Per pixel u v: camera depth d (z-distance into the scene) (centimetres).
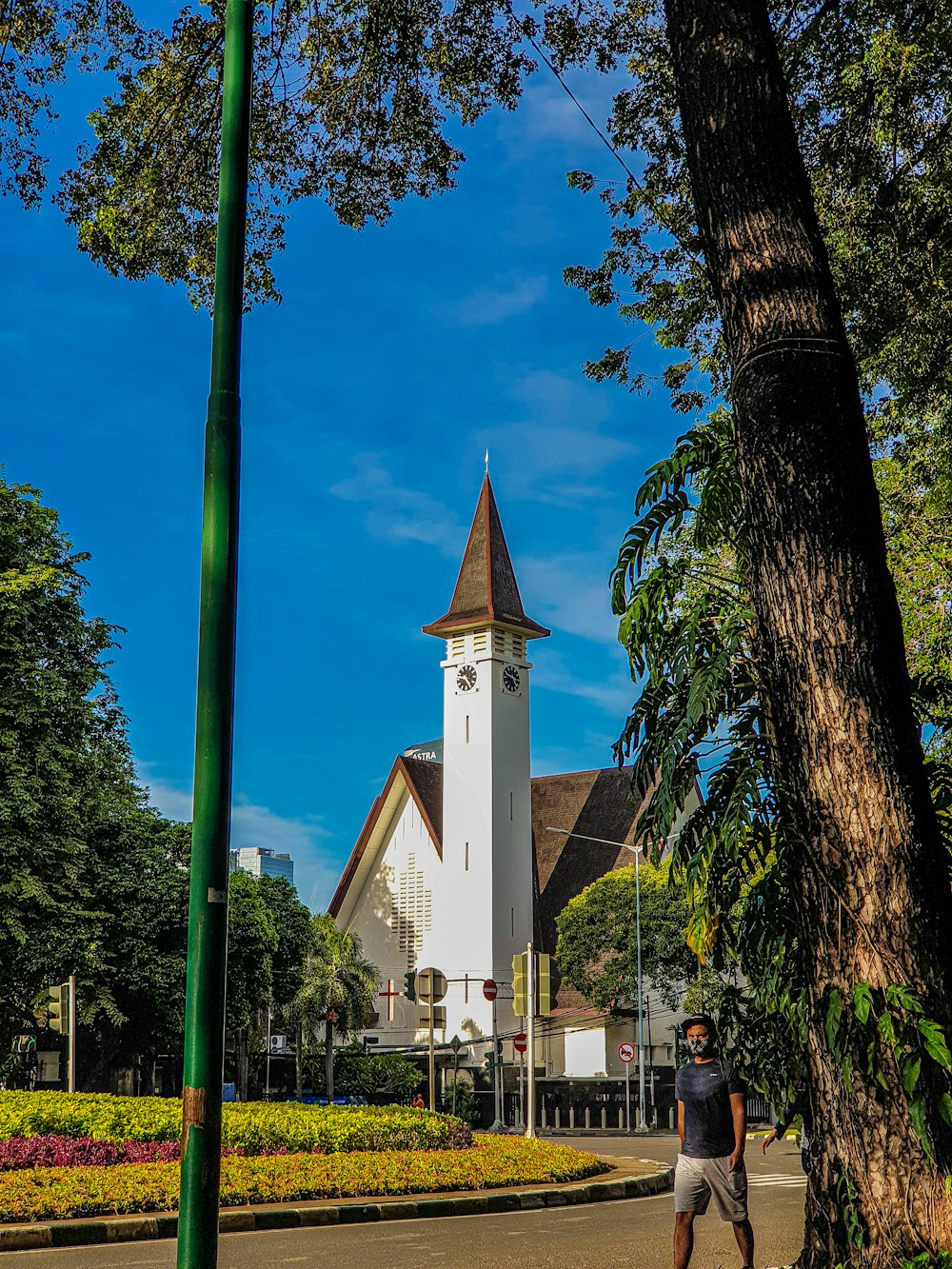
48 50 1466
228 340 639
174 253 1603
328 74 1532
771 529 763
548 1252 1268
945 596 1881
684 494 948
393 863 7506
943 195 1461
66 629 3519
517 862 6912
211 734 597
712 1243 1343
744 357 786
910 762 731
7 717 3281
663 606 915
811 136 1510
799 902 742
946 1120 670
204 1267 552
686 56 835
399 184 1630
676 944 5634
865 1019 684
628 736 909
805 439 760
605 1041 6438
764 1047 906
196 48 1495
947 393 1598
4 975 3234
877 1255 680
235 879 4612
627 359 1673
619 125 1594
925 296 1480
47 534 3566
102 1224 1333
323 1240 1361
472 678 6994
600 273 1670
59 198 1559
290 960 5225
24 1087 4331
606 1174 2188
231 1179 1634
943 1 1402
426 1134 2211
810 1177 742
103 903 3878
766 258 789
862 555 754
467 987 6644
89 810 3538
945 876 725
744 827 810
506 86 1560
